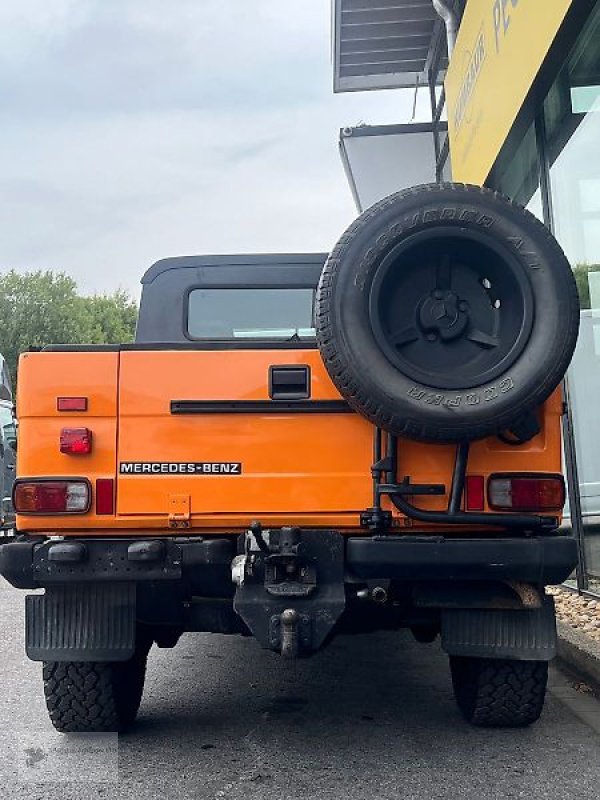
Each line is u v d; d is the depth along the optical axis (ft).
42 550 12.67
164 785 12.40
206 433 12.97
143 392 13.01
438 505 12.90
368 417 12.17
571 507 24.91
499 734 14.53
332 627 12.36
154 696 17.16
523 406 12.05
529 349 12.14
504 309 12.70
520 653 12.96
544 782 12.35
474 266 12.83
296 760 13.37
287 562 12.41
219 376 13.00
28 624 13.21
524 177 28.27
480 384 12.06
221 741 14.32
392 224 12.21
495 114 23.85
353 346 11.95
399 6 38.09
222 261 16.85
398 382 11.93
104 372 13.05
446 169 40.04
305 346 13.01
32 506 12.85
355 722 15.31
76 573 12.70
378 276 12.14
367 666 19.67
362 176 42.01
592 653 17.63
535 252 12.34
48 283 176.45
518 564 12.33
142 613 13.97
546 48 19.02
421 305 12.71
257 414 12.98
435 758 13.38
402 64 44.11
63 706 14.11
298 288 16.92
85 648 13.09
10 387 54.19
